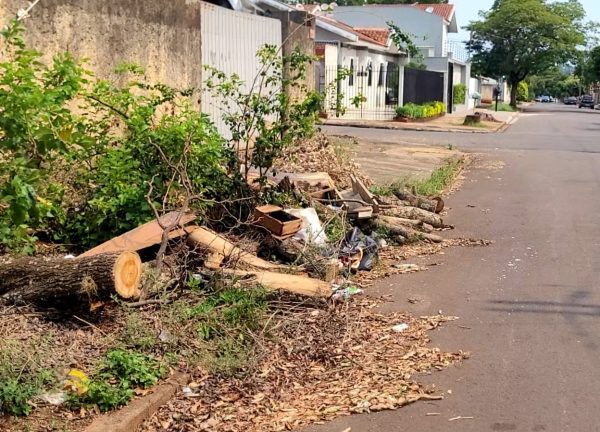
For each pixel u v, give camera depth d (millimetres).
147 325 5621
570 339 6051
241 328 5820
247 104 9117
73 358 5066
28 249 6785
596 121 42125
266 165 8914
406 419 4672
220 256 6879
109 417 4500
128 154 7559
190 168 7805
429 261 8609
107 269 5457
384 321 6496
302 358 5621
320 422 4645
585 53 64000
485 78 71625
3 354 4785
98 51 9211
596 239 9797
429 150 20156
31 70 6348
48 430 4312
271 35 14789
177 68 11094
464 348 5855
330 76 29547
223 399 4934
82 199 7516
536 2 61094
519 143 24047
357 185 9797
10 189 5000
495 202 12711
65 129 5848
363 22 54188
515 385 5152
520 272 8125
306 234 7938
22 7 7805
